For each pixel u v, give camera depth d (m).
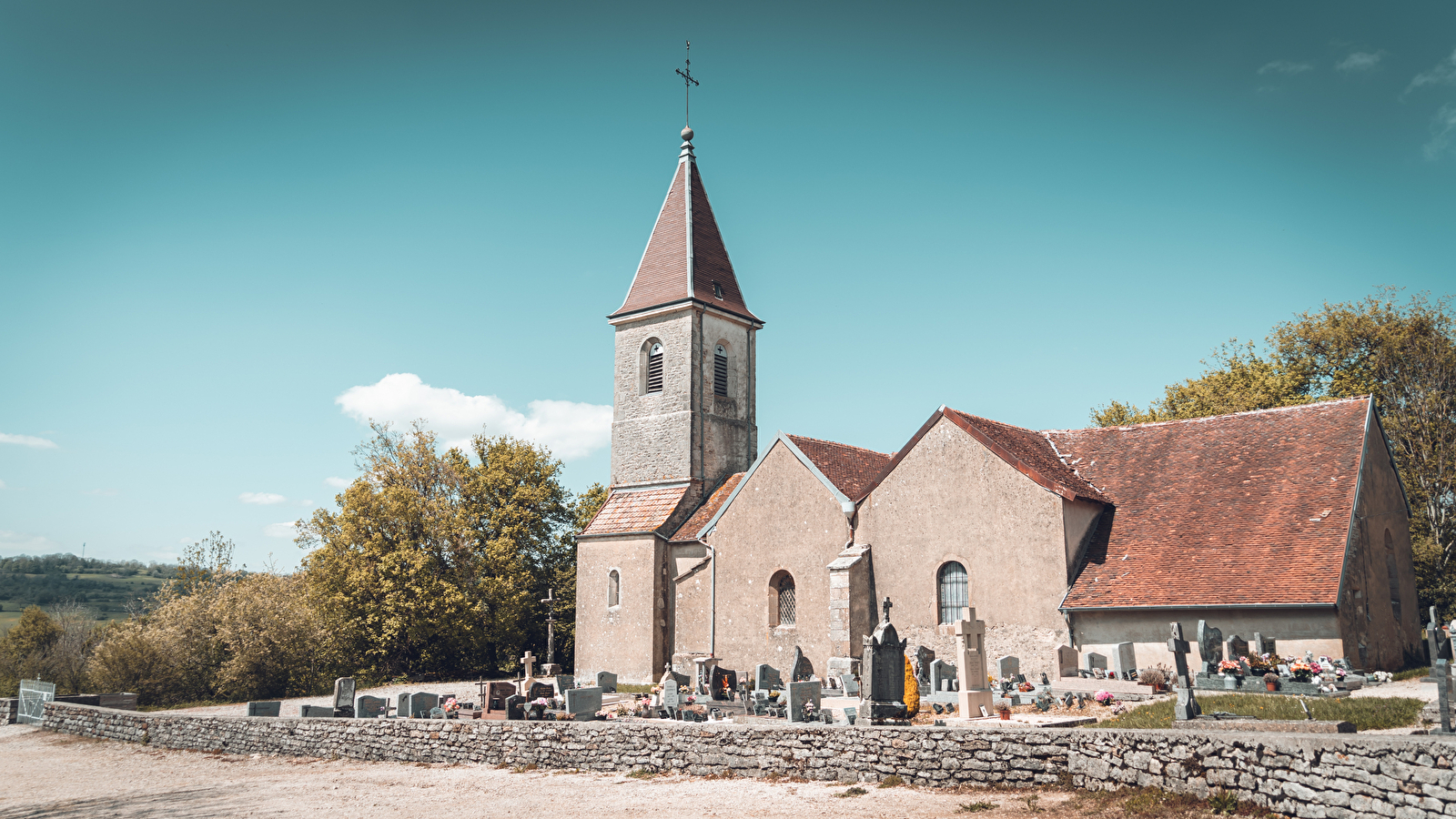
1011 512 27.52
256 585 45.28
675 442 40.97
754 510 34.41
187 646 42.22
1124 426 31.62
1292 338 46.78
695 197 44.31
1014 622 26.97
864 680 18.78
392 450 51.78
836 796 15.15
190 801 19.27
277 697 42.47
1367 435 26.28
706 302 41.72
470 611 47.31
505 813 16.14
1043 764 14.10
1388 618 25.56
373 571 48.41
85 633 48.84
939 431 29.52
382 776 20.89
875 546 30.42
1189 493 27.45
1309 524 24.31
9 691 43.94
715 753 17.97
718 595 34.91
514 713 22.86
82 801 20.19
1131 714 18.03
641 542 38.88
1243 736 11.60
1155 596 24.47
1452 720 14.96
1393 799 9.94
